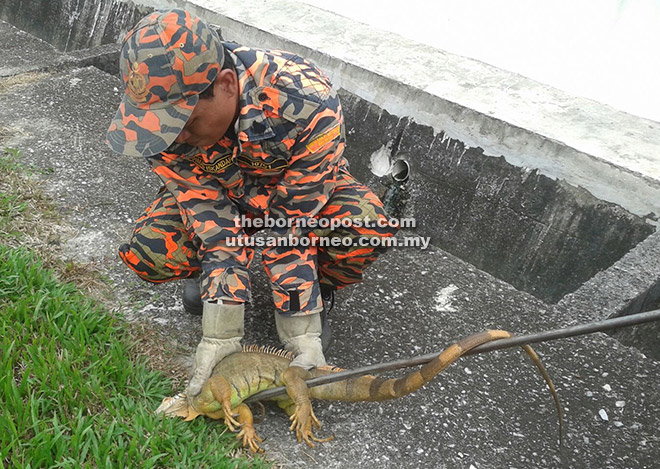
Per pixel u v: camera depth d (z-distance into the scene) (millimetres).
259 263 3785
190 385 2754
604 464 2889
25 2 6965
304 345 2881
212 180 2738
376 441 2855
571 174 3943
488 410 3068
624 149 3961
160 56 2258
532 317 3627
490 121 4133
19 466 2426
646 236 3793
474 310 3658
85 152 4422
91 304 3301
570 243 4012
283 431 2844
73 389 2799
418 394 3092
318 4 8945
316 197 2701
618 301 3582
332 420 2918
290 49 4871
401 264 3953
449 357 2410
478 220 4277
